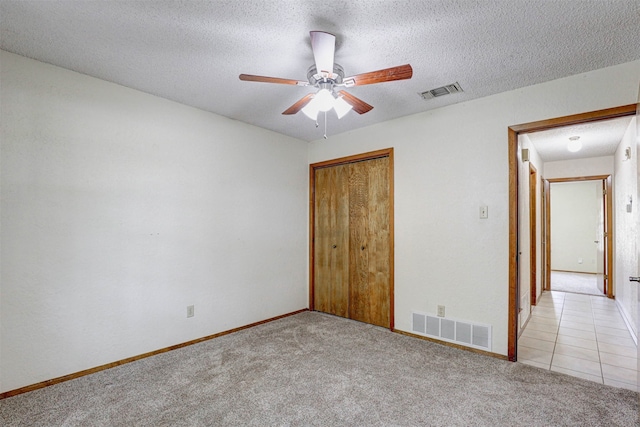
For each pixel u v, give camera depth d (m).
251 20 1.75
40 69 2.20
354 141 3.78
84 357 2.36
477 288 2.80
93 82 2.44
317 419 1.83
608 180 4.95
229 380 2.28
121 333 2.54
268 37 1.91
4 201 2.05
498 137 2.71
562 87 2.42
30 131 2.15
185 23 1.78
